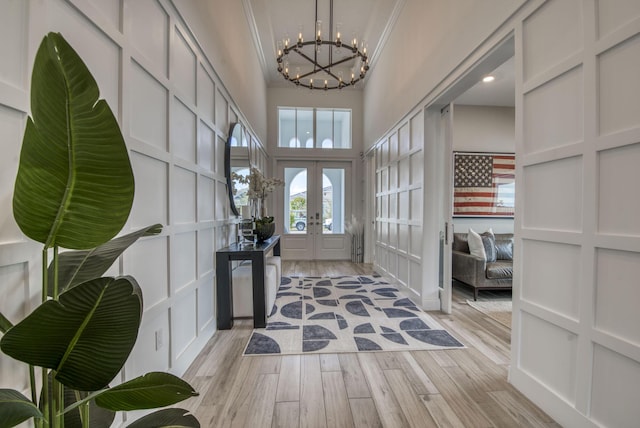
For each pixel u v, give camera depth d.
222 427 1.34
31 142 0.56
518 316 1.63
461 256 3.68
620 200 1.11
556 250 1.40
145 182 1.38
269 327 2.49
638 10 1.05
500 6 1.73
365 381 1.71
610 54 1.14
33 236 0.61
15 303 0.79
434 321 2.65
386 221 4.23
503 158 4.52
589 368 1.22
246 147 3.65
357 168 5.98
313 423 1.36
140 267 1.33
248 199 3.51
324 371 1.81
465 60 2.12
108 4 1.13
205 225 2.17
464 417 1.41
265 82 5.49
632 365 1.08
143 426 0.77
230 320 2.45
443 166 2.88
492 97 4.20
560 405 1.35
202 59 2.10
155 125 1.47
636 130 1.05
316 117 6.01
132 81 1.27
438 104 2.75
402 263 3.59
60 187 0.59
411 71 3.18
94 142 0.58
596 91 1.19
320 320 2.66
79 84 0.54
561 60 1.35
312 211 6.01
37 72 0.53
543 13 1.45
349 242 6.02
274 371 1.81
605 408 1.16
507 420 1.39
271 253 4.46
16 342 0.54
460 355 2.02
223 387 1.64
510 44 1.75
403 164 3.51
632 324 1.07
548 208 1.44
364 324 2.57
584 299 1.24
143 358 1.35
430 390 1.62
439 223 2.94
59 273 0.76
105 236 0.65
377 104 4.67
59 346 0.57
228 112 2.81
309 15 3.85
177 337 1.71
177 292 1.69
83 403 0.68
